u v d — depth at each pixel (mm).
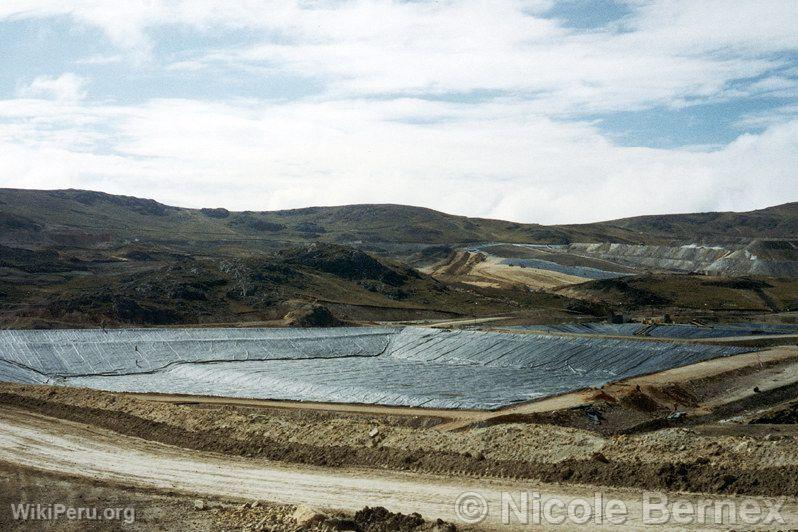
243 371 84312
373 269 180250
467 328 117812
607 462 30391
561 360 90500
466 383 75812
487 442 34094
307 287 156750
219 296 139750
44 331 92375
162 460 36594
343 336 113875
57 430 43188
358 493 30016
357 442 36500
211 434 40219
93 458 37031
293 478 32719
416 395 66188
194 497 30266
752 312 158125
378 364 96188
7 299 122500
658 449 30875
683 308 165625
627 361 85688
